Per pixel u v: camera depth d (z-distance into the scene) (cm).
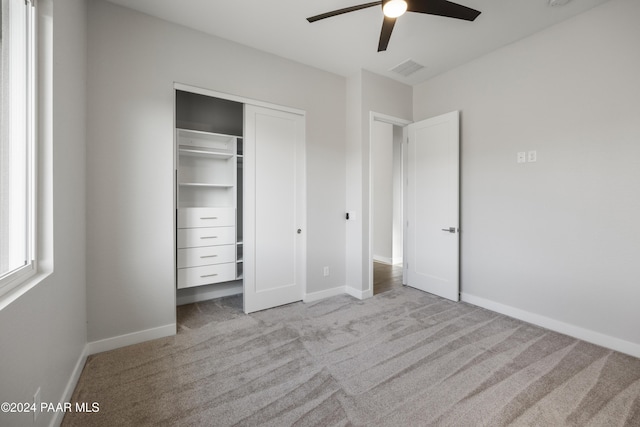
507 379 177
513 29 247
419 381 176
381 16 231
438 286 335
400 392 165
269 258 295
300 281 318
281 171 299
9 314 96
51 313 135
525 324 257
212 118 335
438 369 188
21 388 104
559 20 235
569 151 234
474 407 153
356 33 254
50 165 140
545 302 250
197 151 290
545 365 192
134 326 222
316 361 198
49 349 131
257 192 286
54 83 145
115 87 212
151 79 226
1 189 114
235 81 267
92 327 206
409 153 369
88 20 203
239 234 349
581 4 215
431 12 185
